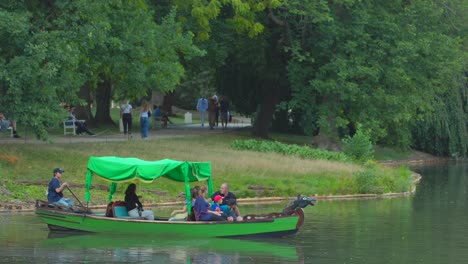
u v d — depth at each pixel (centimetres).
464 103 11300
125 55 6969
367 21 9112
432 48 9675
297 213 4438
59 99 6394
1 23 5538
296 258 3806
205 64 9581
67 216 4381
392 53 9312
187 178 4453
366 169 7200
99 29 6184
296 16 9356
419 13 9600
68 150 6738
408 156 11262
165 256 3797
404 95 9612
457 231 4691
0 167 5672
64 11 6097
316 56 9469
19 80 5653
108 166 4506
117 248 3981
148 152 7138
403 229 4753
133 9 7138
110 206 4481
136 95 7481
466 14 10019
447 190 7250
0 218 4869
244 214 5244
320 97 9850
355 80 9450
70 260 3647
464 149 11225
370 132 9256
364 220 5112
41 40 5762
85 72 6675
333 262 3728
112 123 10144
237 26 8825
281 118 11700
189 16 8744
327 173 7112
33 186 5591
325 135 9412
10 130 8162
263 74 9869
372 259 3819
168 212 5275
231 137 9581
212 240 4294
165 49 7350
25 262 3581
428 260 3816
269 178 6675
